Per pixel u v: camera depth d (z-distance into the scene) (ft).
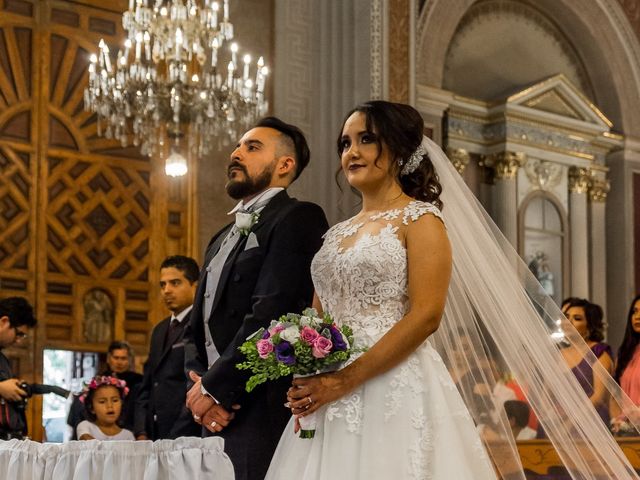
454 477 11.23
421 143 12.78
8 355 31.58
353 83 37.86
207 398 13.69
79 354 33.24
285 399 13.96
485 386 13.11
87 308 33.27
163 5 35.73
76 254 33.30
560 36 51.34
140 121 30.73
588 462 13.42
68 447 12.05
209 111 29.60
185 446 11.78
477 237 13.35
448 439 11.42
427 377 11.66
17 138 32.94
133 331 33.99
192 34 30.12
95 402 24.77
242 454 13.71
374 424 11.42
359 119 12.51
